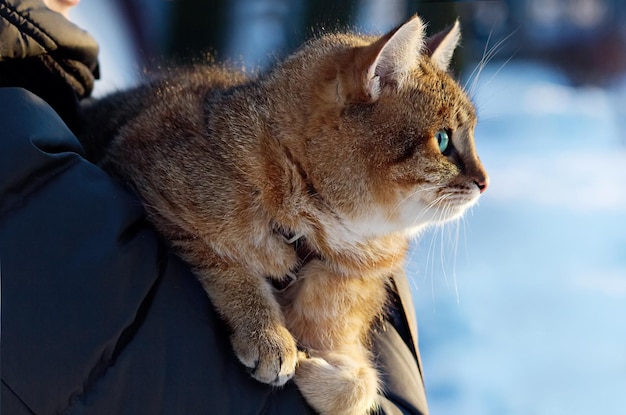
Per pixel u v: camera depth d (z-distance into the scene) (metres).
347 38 1.26
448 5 2.22
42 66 1.17
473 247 2.26
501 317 1.92
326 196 1.18
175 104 1.22
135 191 1.15
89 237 1.05
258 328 1.12
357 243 1.20
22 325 1.03
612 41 3.92
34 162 1.05
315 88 1.18
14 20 1.12
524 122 3.30
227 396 1.06
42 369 1.03
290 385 1.11
